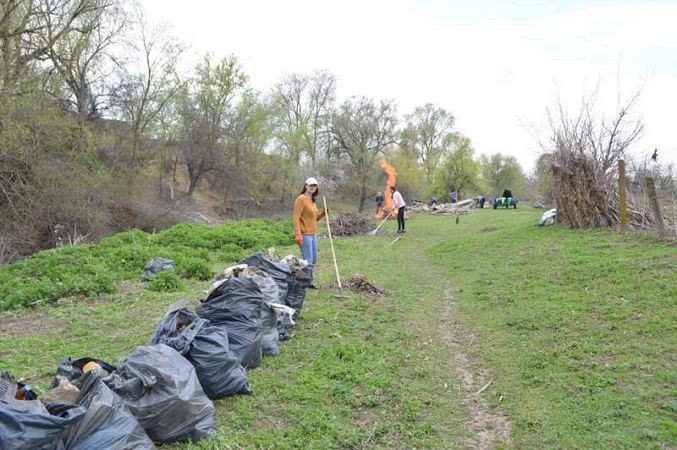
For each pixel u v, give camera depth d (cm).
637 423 448
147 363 413
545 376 562
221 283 586
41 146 2114
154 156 3612
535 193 4950
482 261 1280
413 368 605
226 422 450
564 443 428
